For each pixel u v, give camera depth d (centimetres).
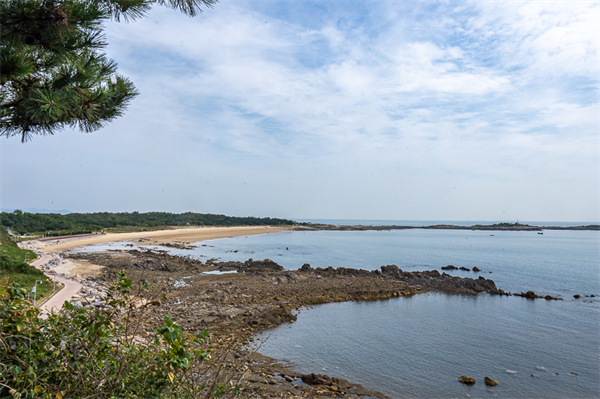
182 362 348
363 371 1464
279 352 1605
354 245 8569
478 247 8319
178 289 2716
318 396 1217
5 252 2886
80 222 10794
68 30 429
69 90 488
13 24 408
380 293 2884
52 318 375
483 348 1767
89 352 349
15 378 302
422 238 12406
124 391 357
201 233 12462
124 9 467
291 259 5466
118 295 404
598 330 2067
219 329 1827
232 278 3325
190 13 500
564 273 4269
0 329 330
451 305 2619
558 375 1477
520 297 2927
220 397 433
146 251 5616
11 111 473
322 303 2570
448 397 1281
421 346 1773
